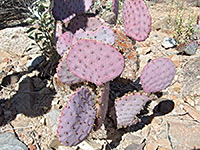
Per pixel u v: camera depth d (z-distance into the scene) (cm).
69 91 66
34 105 74
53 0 71
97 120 55
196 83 76
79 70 51
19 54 95
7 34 94
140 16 55
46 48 85
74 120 47
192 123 65
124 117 60
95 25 72
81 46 48
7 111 71
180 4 166
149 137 62
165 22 126
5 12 123
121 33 76
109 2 118
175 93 76
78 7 71
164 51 101
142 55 96
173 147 58
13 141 61
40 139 64
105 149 60
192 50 95
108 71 50
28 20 81
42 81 82
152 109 71
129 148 59
